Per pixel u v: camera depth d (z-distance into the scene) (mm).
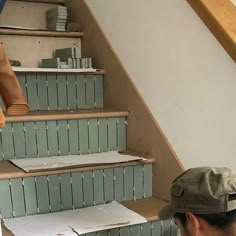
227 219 704
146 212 1351
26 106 893
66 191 1383
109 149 1666
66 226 1215
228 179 736
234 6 1241
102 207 1413
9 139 1473
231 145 1179
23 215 1324
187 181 765
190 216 741
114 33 1772
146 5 1542
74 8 2043
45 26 2031
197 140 1334
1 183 1276
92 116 1590
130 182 1506
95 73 1826
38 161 1449
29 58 1898
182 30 1356
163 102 1496
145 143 1597
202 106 1295
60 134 1548
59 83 1750
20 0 1948
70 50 1790
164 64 1472
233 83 1148
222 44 1152
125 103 1709
